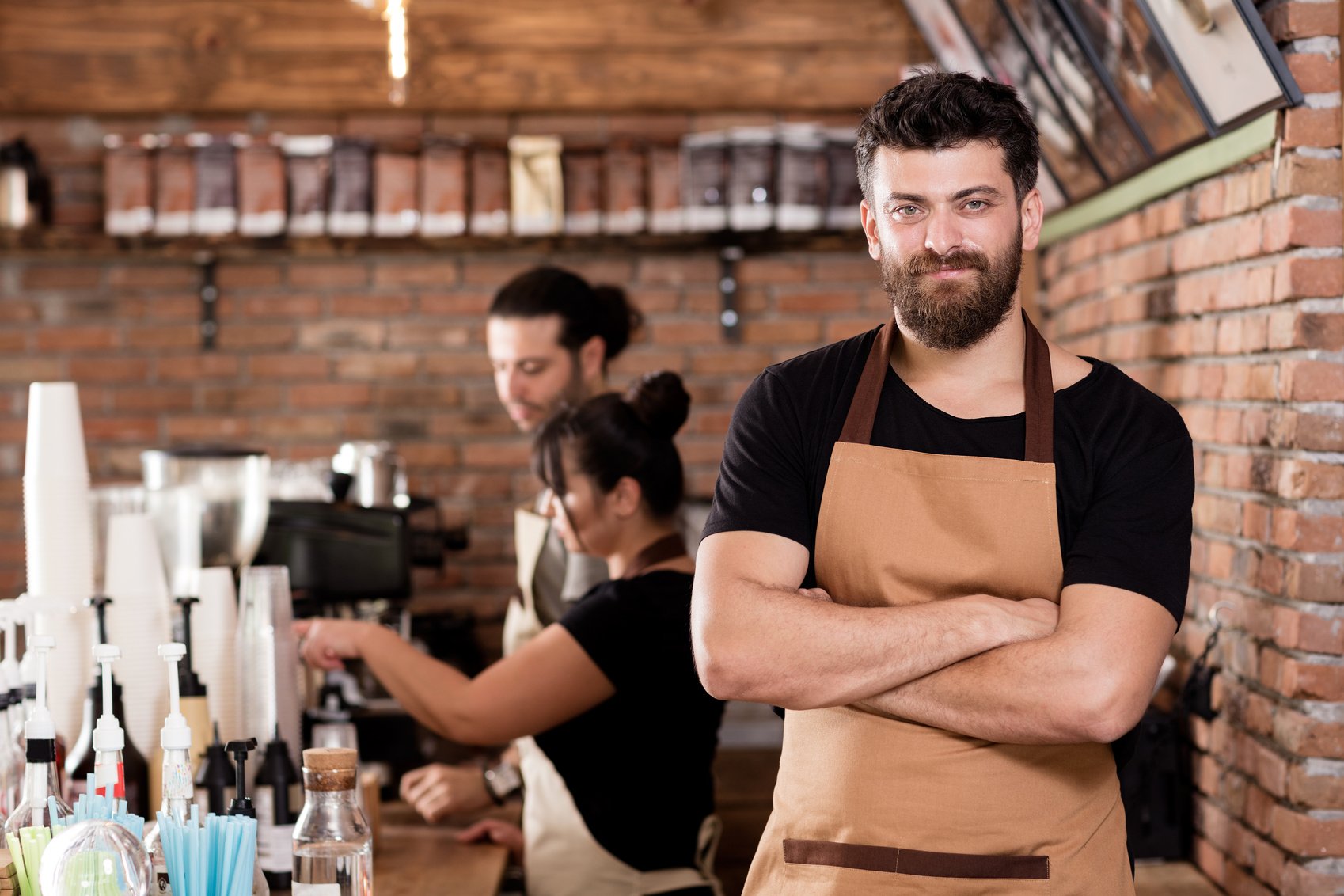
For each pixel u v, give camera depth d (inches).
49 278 169.5
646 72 170.1
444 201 160.1
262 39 168.6
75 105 167.6
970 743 61.5
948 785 61.2
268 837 74.4
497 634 171.3
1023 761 61.4
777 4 170.1
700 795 92.9
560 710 89.1
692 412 171.9
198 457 95.2
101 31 167.6
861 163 64.5
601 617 88.7
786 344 172.4
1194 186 104.6
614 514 92.7
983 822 60.9
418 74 169.5
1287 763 86.9
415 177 160.4
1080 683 58.1
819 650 60.5
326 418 171.5
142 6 167.9
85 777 75.5
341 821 59.1
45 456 84.6
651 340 171.9
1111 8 102.7
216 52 168.4
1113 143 118.5
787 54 170.4
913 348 65.7
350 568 113.9
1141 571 60.4
